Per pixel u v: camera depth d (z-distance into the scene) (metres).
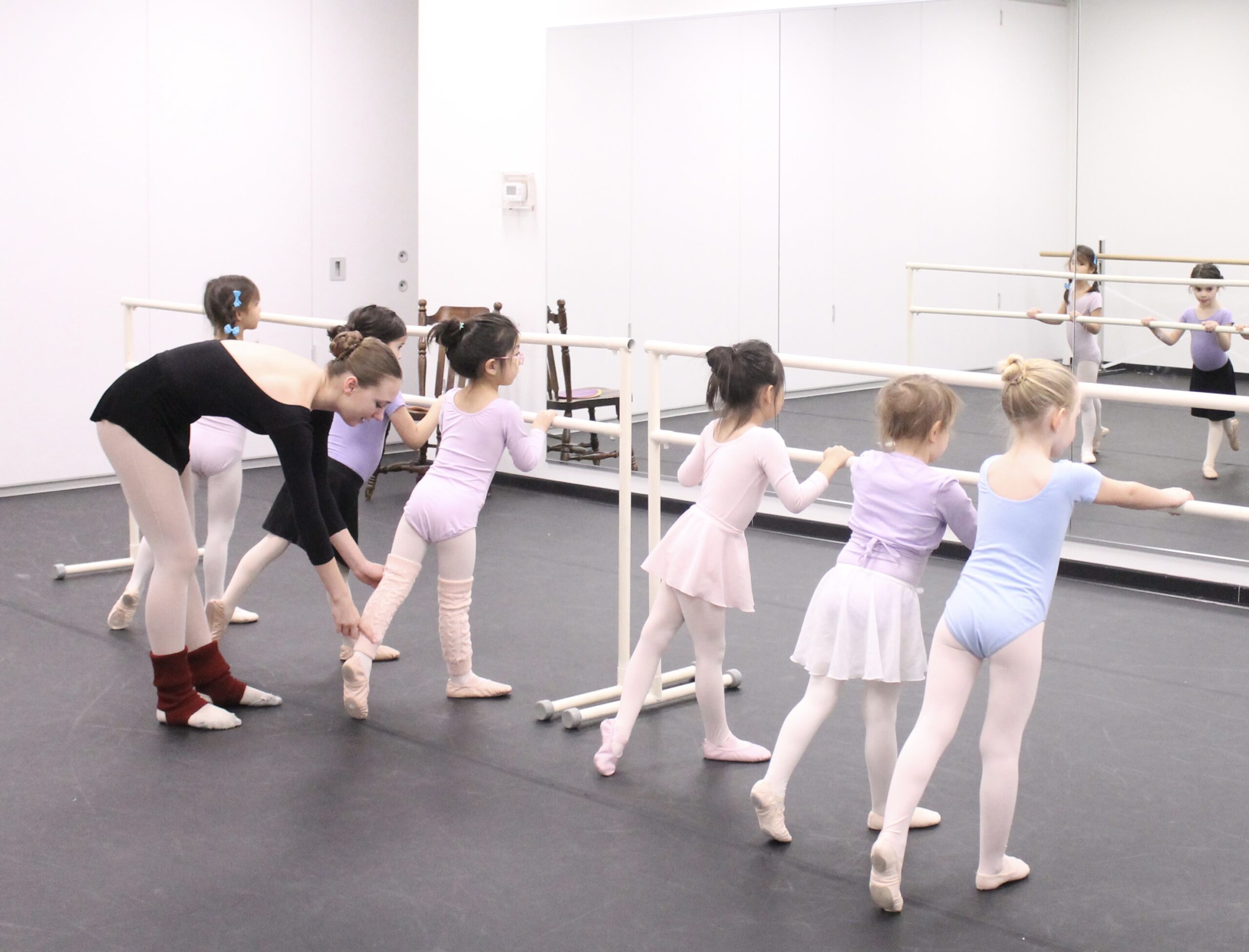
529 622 4.46
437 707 3.64
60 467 6.73
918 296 5.73
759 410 3.06
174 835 2.84
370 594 4.78
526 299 7.00
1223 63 4.87
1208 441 5.03
